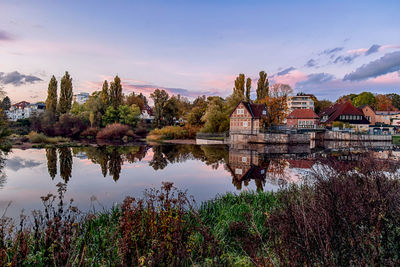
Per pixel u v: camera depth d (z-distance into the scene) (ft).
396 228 10.69
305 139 152.15
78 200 36.88
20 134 159.33
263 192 34.86
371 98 300.40
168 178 53.83
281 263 10.75
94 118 202.90
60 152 94.94
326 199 12.48
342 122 208.54
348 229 10.32
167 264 12.84
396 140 165.68
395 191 12.11
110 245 15.67
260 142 149.89
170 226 15.02
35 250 14.21
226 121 185.06
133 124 221.87
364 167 14.15
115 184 47.47
